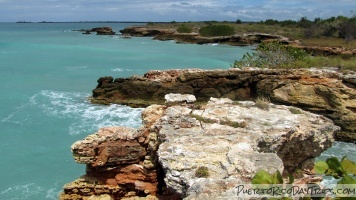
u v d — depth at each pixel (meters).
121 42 113.56
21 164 24.95
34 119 34.28
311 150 16.95
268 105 19.66
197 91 38.75
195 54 79.69
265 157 12.97
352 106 31.02
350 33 96.69
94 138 15.81
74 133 30.86
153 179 15.72
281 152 15.97
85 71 58.59
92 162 15.66
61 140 29.28
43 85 48.31
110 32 157.38
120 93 40.16
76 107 38.41
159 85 38.88
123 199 15.48
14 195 20.91
